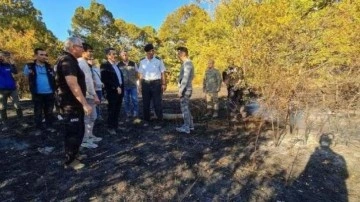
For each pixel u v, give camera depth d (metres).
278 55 5.93
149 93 7.08
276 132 6.05
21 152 4.86
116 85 5.95
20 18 24.06
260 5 12.95
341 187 3.87
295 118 6.05
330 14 7.77
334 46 6.45
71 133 4.02
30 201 3.32
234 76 7.61
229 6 14.29
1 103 6.48
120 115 8.22
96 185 3.71
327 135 5.74
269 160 4.65
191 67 5.95
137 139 5.64
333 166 4.45
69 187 3.64
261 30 8.00
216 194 3.58
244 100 7.58
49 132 6.03
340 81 5.51
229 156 4.79
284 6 12.14
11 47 17.89
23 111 8.93
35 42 20.53
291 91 5.25
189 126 6.15
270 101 5.32
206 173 4.14
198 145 5.32
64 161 4.43
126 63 7.60
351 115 6.27
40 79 6.02
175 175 4.05
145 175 4.02
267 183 3.89
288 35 6.16
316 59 6.10
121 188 3.64
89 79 4.95
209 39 18.23
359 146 5.24
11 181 3.79
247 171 4.23
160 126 6.66
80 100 3.68
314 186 3.86
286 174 4.17
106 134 5.98
